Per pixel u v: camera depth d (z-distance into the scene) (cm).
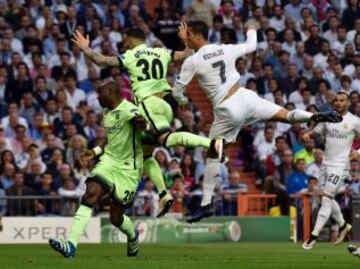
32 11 3956
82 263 1819
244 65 3944
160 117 2077
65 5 4016
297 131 3706
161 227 3147
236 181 3416
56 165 3309
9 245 2875
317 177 3491
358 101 3866
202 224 3172
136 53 2094
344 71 4112
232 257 2075
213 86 2078
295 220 3309
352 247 1888
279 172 3516
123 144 1958
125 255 2148
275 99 3878
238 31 4125
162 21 4134
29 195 3184
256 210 3334
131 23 4069
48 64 3797
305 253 2322
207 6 4178
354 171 3384
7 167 3241
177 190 3288
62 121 3559
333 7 4384
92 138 3569
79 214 1955
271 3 4225
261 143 3659
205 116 3934
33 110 3612
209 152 2056
